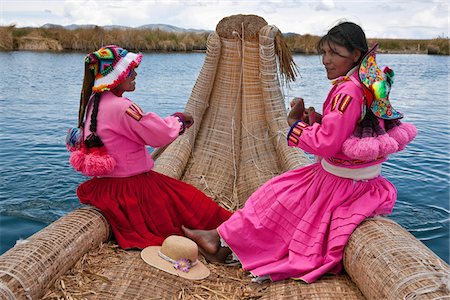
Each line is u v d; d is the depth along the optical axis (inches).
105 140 138.1
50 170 291.9
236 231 134.3
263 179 198.8
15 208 235.0
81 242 127.6
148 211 145.0
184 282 126.5
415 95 644.7
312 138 120.6
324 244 125.3
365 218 122.7
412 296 95.6
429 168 312.3
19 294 104.8
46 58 1121.4
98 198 140.9
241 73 222.5
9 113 462.6
